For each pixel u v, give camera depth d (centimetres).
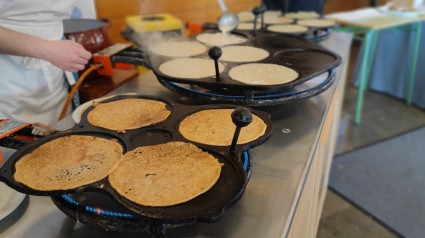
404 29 373
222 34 197
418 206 244
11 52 130
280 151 103
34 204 84
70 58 138
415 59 375
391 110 391
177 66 144
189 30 226
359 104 352
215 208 65
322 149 135
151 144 94
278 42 178
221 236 72
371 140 330
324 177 209
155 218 64
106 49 171
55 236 75
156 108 115
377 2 590
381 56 422
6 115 154
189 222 64
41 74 159
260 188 86
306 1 293
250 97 115
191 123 105
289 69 138
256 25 213
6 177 75
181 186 75
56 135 96
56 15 153
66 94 182
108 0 294
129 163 84
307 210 122
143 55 162
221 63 148
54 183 75
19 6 137
